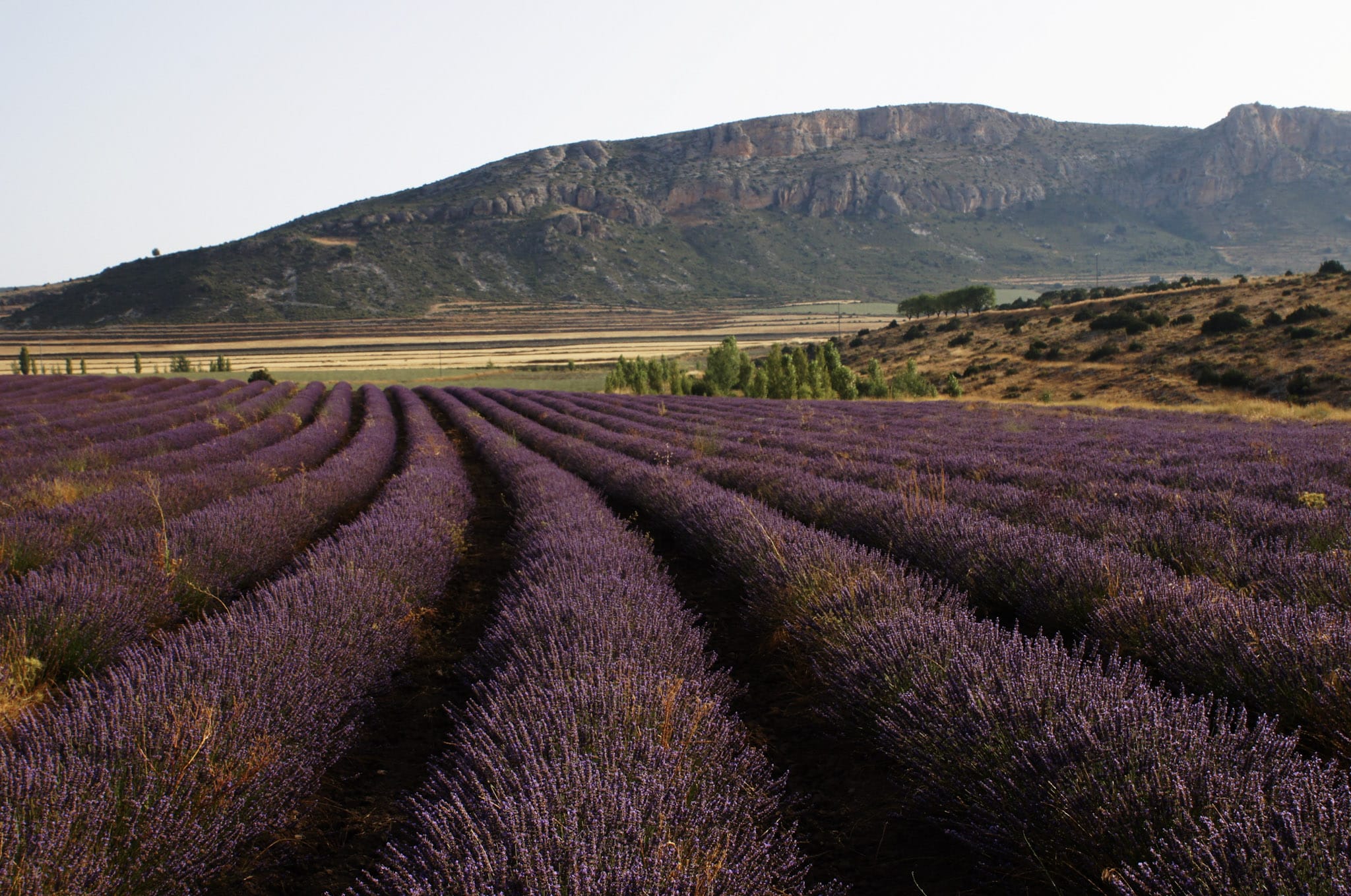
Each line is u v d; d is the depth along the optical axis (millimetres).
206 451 13883
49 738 2598
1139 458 11164
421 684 4336
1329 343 32875
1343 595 3701
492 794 2174
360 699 3570
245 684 3102
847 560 4762
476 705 3141
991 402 33281
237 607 4445
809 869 2133
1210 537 5105
